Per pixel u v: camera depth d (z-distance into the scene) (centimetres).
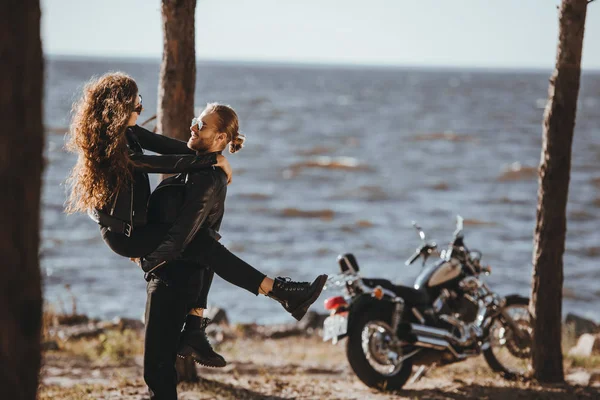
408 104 16450
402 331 842
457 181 4981
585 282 2394
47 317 1280
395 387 830
